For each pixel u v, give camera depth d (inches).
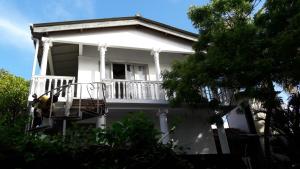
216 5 451.5
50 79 446.0
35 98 387.5
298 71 319.0
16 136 218.4
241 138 574.9
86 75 526.0
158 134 214.8
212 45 414.0
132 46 540.1
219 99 467.8
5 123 232.8
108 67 558.3
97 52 554.3
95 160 210.5
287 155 483.2
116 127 209.3
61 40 497.7
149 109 482.3
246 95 355.9
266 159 422.0
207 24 454.3
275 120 498.6
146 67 580.7
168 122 511.5
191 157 331.6
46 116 376.8
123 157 207.3
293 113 492.4
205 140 517.7
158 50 552.1
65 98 422.6
